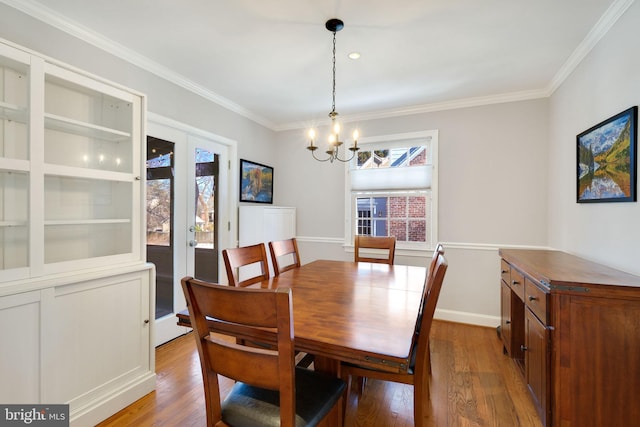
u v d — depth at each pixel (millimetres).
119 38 2193
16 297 1430
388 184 3689
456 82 2889
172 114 2789
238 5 1822
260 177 4004
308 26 2033
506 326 2529
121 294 1889
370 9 1851
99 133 2027
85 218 2004
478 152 3287
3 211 1608
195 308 1047
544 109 3035
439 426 1722
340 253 3977
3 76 1586
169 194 2857
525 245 3113
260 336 1166
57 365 1574
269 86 3014
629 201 1712
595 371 1441
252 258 2055
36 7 1819
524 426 1717
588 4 1779
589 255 2160
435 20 1952
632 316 1391
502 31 2064
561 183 2686
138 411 1833
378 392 2082
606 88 1959
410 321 1294
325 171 4070
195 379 2189
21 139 1655
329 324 1260
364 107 3580
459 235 3365
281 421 945
